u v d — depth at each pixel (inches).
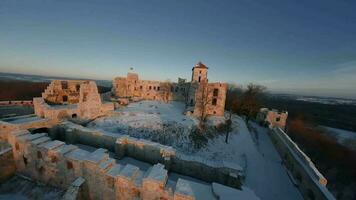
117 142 652.7
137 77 2191.2
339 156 1432.1
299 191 706.8
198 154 886.4
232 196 453.1
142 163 642.2
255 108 1663.4
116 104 1441.9
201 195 465.4
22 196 481.7
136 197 401.7
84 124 1008.9
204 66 1980.8
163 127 1045.2
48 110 839.1
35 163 517.0
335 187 1062.4
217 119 1312.7
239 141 1131.9
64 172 475.5
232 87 3061.0
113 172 426.3
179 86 2209.6
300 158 789.2
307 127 2129.7
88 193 457.1
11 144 562.3
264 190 684.7
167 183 422.3
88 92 1026.1
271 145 1234.0
